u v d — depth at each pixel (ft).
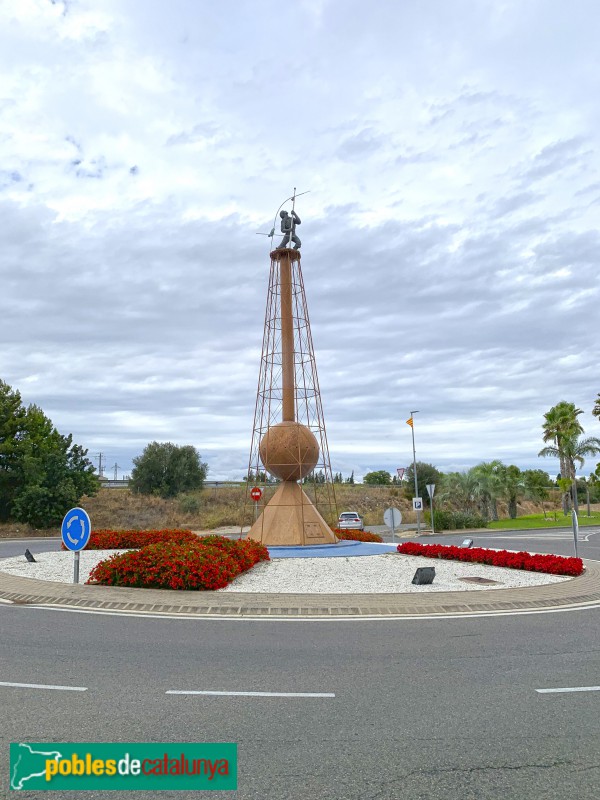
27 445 135.95
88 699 19.13
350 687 20.51
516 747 15.38
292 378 75.10
